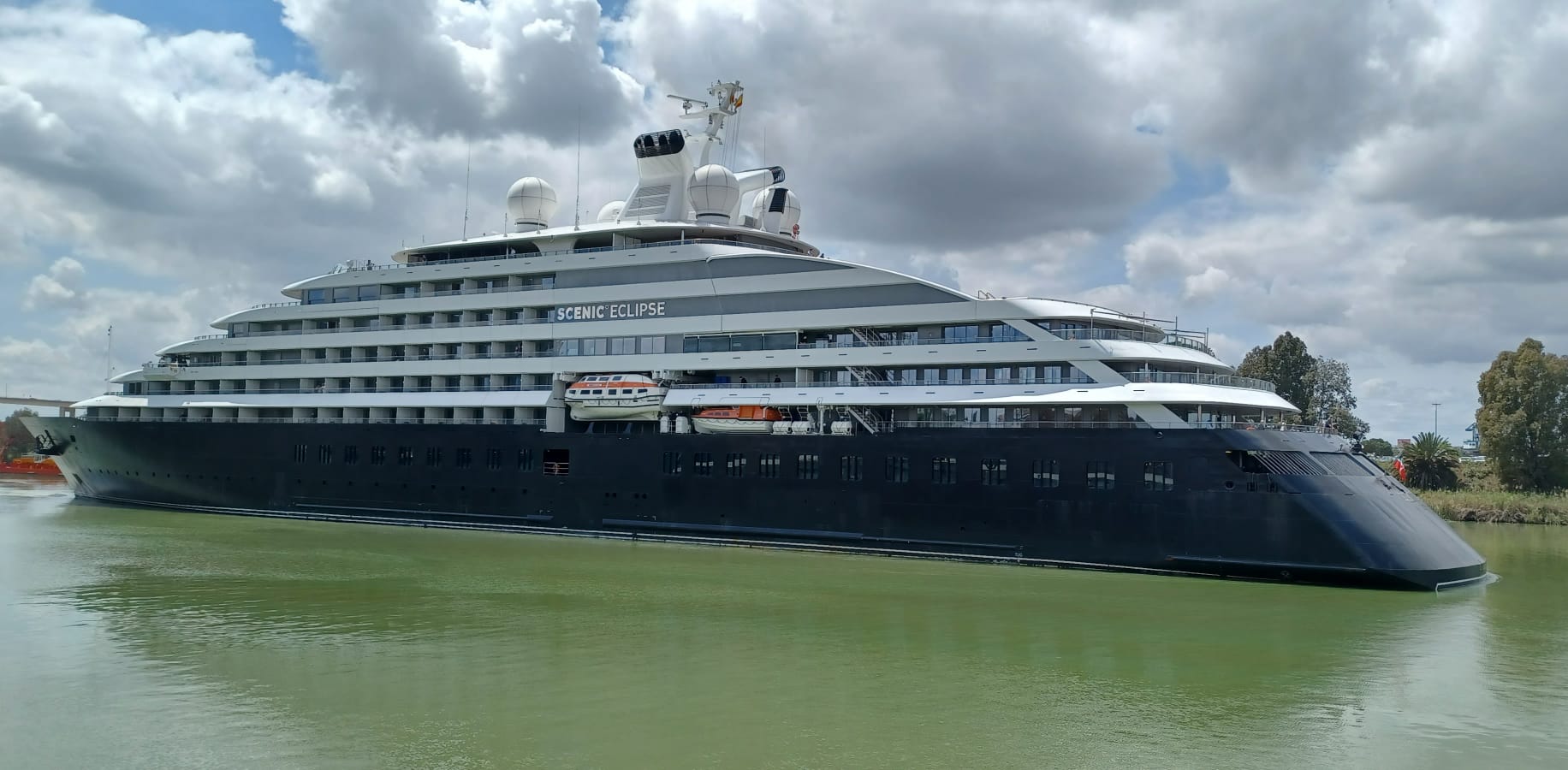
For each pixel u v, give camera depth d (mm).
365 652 35719
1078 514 52312
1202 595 45781
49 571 51406
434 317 75688
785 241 70688
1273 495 48406
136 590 46406
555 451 66375
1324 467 49438
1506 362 107250
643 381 65938
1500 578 52969
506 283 73625
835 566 53125
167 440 80312
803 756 26266
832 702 30547
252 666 33938
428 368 74188
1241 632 39312
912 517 56219
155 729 27953
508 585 47875
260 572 51469
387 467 71812
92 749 26578
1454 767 26203
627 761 25844
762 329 63469
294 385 80312
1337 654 36312
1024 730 28422
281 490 75750
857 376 60906
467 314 74125
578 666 34031
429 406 74062
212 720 28656
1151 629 39719
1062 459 52750
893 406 59438
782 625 39906
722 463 61312
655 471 63219
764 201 73938
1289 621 41094
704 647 36656
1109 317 57031
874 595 45781
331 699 30500
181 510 80312
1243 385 58062
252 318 82688
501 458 68000
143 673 33000
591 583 48281
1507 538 77312
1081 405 55531
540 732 27859
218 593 45906
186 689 31438
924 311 58938
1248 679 33344
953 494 55188
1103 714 29797
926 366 59406
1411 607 43969
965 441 55000
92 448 84500
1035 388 56156
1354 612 42844
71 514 77625
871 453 57281
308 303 80938
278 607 43062
